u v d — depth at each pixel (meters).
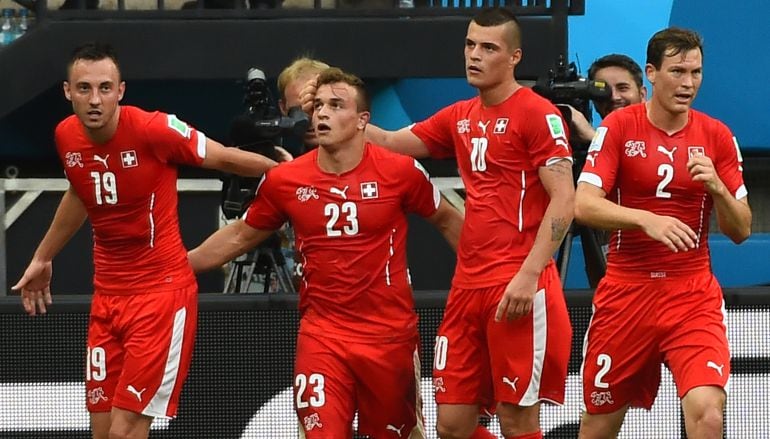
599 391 20.77
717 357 19.61
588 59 33.00
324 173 20.19
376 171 20.20
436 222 20.89
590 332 20.84
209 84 31.19
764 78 33.03
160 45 28.06
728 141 20.33
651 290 20.19
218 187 29.42
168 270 20.78
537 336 20.06
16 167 31.02
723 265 31.62
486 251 20.12
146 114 20.52
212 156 20.58
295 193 20.23
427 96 31.81
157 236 20.72
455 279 20.55
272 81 29.52
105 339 21.03
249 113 22.64
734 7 32.97
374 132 21.42
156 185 20.62
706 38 33.00
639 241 20.16
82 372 22.59
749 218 20.16
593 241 24.56
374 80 31.30
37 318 22.56
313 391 20.05
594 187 19.95
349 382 20.27
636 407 21.52
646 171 20.12
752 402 22.61
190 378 22.56
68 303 22.53
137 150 20.39
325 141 19.80
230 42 28.17
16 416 22.59
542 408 22.78
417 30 28.39
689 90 19.70
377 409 20.61
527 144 19.94
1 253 28.53
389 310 20.33
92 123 19.86
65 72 27.91
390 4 29.30
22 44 27.78
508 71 20.08
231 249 21.09
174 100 31.22
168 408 20.86
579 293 22.69
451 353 20.59
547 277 20.25
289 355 22.58
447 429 20.78
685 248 19.00
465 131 20.47
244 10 28.17
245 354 22.58
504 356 20.09
